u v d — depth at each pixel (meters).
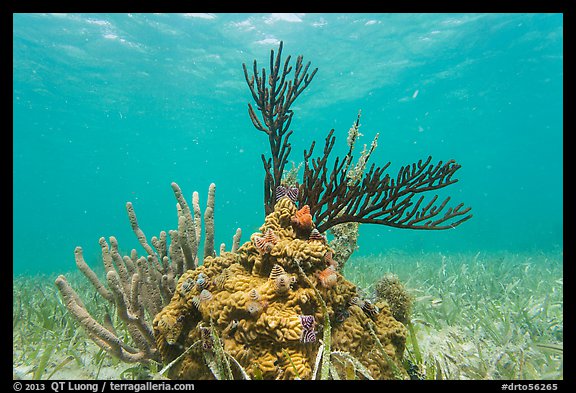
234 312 2.70
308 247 2.98
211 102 37.59
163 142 58.09
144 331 3.38
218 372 2.59
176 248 3.93
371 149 4.35
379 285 4.07
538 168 95.44
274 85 4.75
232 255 3.41
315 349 2.78
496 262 10.59
